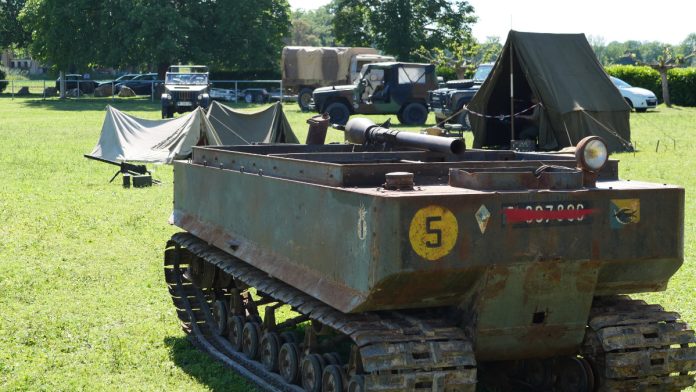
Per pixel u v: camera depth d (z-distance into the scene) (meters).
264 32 65.94
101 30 61.59
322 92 38.66
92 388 7.59
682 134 30.86
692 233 14.30
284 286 7.44
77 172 23.12
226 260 8.51
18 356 8.51
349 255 6.18
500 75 25.19
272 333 7.98
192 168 9.16
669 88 50.19
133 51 61.88
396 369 6.04
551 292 6.37
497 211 6.04
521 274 6.19
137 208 17.58
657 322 6.79
